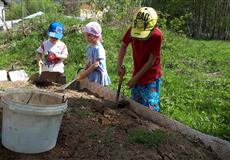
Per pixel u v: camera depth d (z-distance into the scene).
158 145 2.09
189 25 15.24
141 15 2.56
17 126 1.79
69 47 6.70
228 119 3.73
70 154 1.90
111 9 9.71
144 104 2.77
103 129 2.22
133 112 2.67
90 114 2.43
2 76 3.67
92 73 3.21
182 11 15.24
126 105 2.77
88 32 3.10
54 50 3.49
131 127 2.30
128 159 1.92
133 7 9.17
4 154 1.83
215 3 14.99
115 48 7.62
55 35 3.42
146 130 2.25
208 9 15.06
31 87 3.26
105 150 1.97
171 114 3.67
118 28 8.92
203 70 7.10
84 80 3.29
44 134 1.82
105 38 8.09
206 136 2.31
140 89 2.76
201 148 2.22
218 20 15.08
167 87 4.98
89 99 2.88
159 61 2.73
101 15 9.91
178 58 8.05
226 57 8.83
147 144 2.07
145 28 2.56
